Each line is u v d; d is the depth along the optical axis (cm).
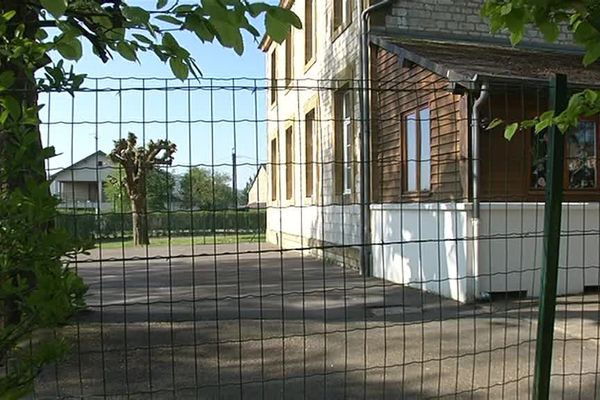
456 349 533
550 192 332
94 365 487
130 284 1025
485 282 792
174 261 1358
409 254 950
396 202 979
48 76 200
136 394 418
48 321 176
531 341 556
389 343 565
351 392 424
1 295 172
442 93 879
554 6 205
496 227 804
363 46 1098
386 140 1061
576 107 248
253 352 533
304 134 1515
